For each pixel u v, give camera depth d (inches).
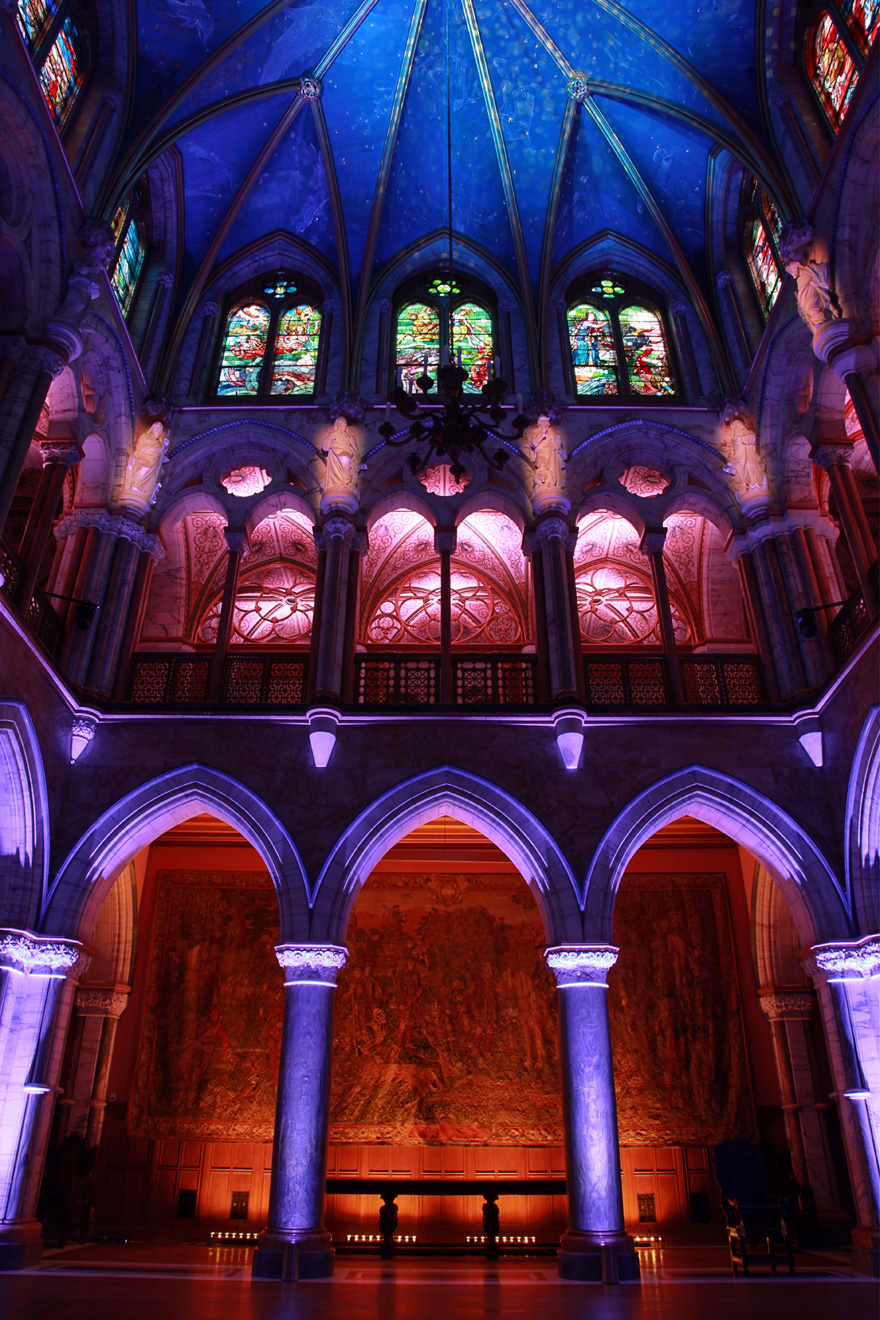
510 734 589.0
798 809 569.3
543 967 778.2
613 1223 474.6
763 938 763.4
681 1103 738.8
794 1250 615.8
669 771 578.2
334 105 757.3
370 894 798.5
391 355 765.3
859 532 559.5
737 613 866.8
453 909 795.4
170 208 759.1
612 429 707.4
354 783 573.3
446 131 784.9
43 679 545.0
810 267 552.7
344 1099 735.1
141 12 637.9
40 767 533.3
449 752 581.9
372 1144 723.4
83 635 602.9
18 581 529.3
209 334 772.0
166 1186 709.3
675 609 901.8
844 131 534.0
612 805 569.0
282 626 903.7
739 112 657.6
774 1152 657.0
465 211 816.3
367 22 721.6
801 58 633.6
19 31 505.4
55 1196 665.0
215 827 805.2
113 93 621.3
